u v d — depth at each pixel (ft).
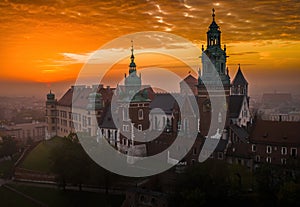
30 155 408.67
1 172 393.70
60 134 523.70
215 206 241.55
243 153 311.68
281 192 222.89
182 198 240.73
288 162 280.92
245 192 255.70
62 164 306.76
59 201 305.12
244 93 496.23
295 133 299.58
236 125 349.20
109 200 289.53
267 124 316.19
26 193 329.93
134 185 295.48
